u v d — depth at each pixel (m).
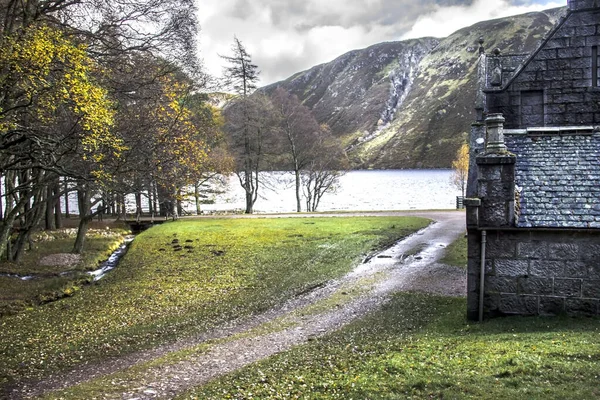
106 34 17.59
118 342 14.30
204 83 32.56
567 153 14.34
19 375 11.61
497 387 7.40
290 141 59.69
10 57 12.64
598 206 12.41
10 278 22.67
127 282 22.62
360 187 119.62
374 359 10.21
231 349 12.82
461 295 17.64
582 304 12.26
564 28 15.90
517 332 11.30
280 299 18.92
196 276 23.25
